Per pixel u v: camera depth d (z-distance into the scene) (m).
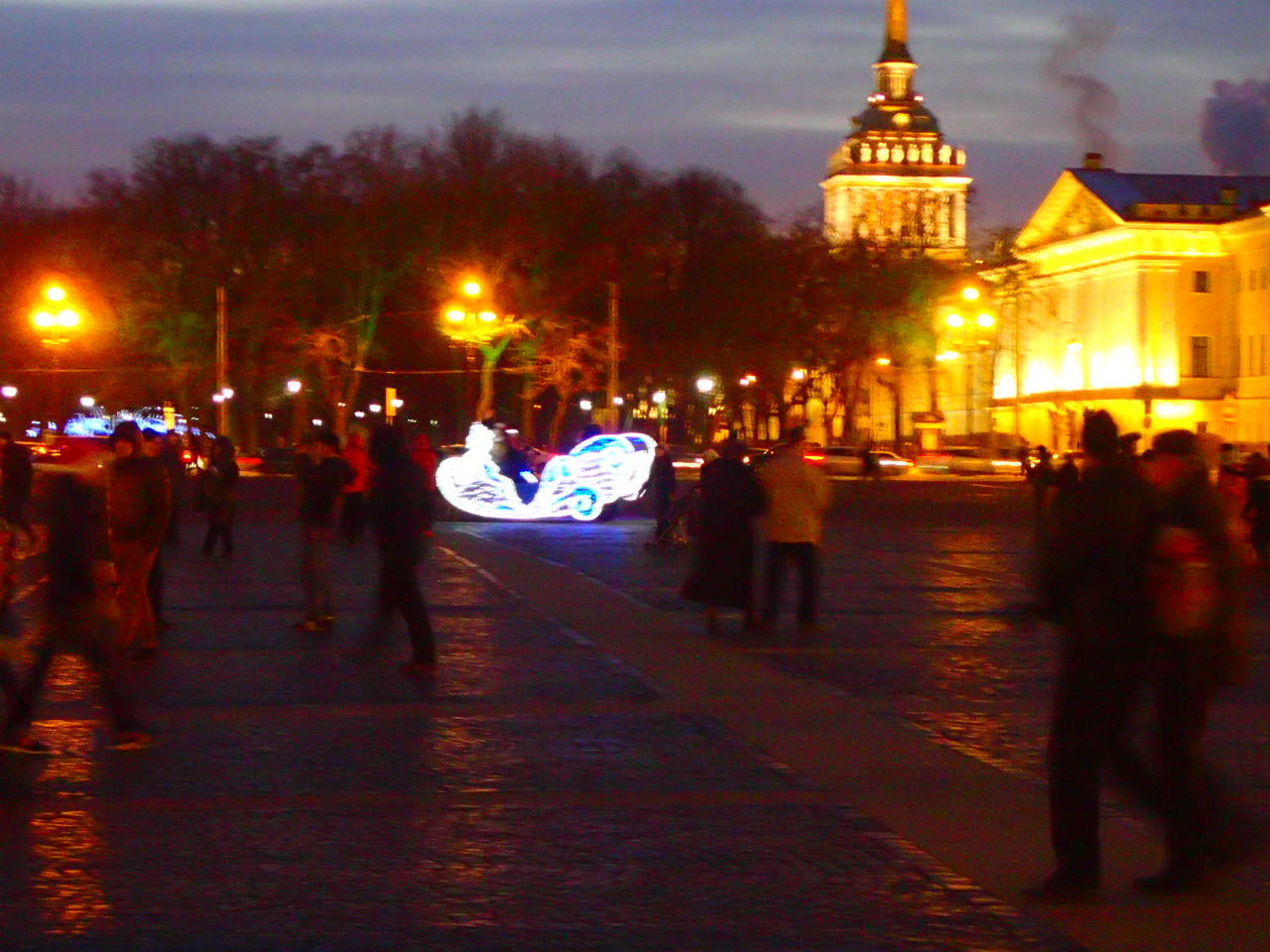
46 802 9.40
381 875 7.96
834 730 11.77
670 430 94.25
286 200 73.94
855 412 106.38
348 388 75.12
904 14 170.62
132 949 6.86
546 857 8.30
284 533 33.97
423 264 72.06
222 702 12.81
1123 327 111.12
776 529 17.34
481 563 25.95
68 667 14.51
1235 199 112.06
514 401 81.69
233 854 8.32
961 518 43.72
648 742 11.30
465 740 11.34
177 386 76.06
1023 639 17.11
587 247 73.75
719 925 7.21
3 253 75.12
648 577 24.03
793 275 84.25
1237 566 7.42
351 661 14.99
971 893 7.69
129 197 75.06
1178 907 7.48
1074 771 7.50
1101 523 7.33
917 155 165.62
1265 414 105.38
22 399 82.06
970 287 66.56
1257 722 12.20
